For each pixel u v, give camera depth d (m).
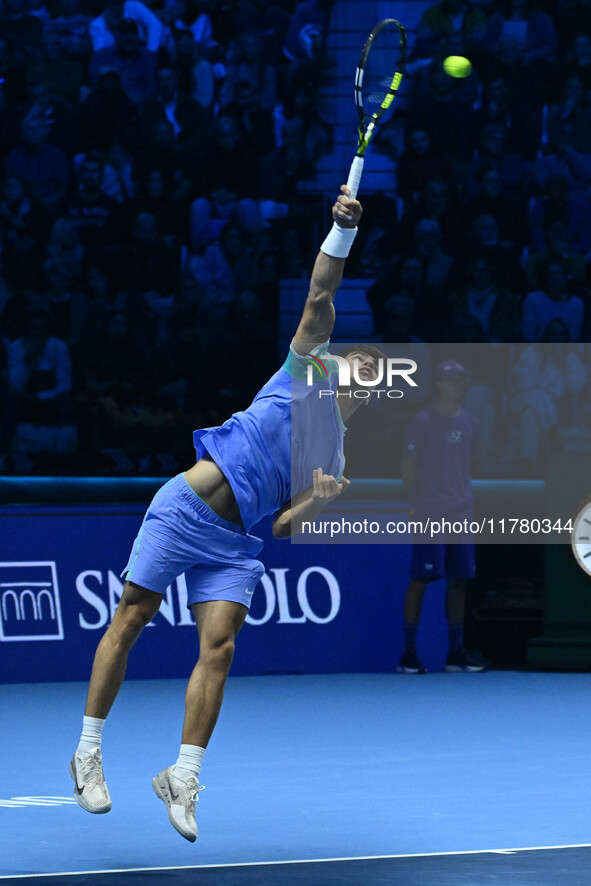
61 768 7.56
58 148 15.68
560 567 12.32
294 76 16.77
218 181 16.16
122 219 15.67
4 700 10.27
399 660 12.19
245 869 4.94
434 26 16.94
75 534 11.41
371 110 16.62
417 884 4.63
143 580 5.27
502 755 8.06
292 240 16.05
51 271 15.27
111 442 14.64
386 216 16.22
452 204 16.31
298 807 6.41
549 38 16.91
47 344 14.63
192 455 14.70
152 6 16.39
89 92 16.06
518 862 5.06
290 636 11.92
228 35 16.62
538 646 12.37
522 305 15.81
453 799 6.64
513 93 16.77
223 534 5.23
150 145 15.88
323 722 9.37
